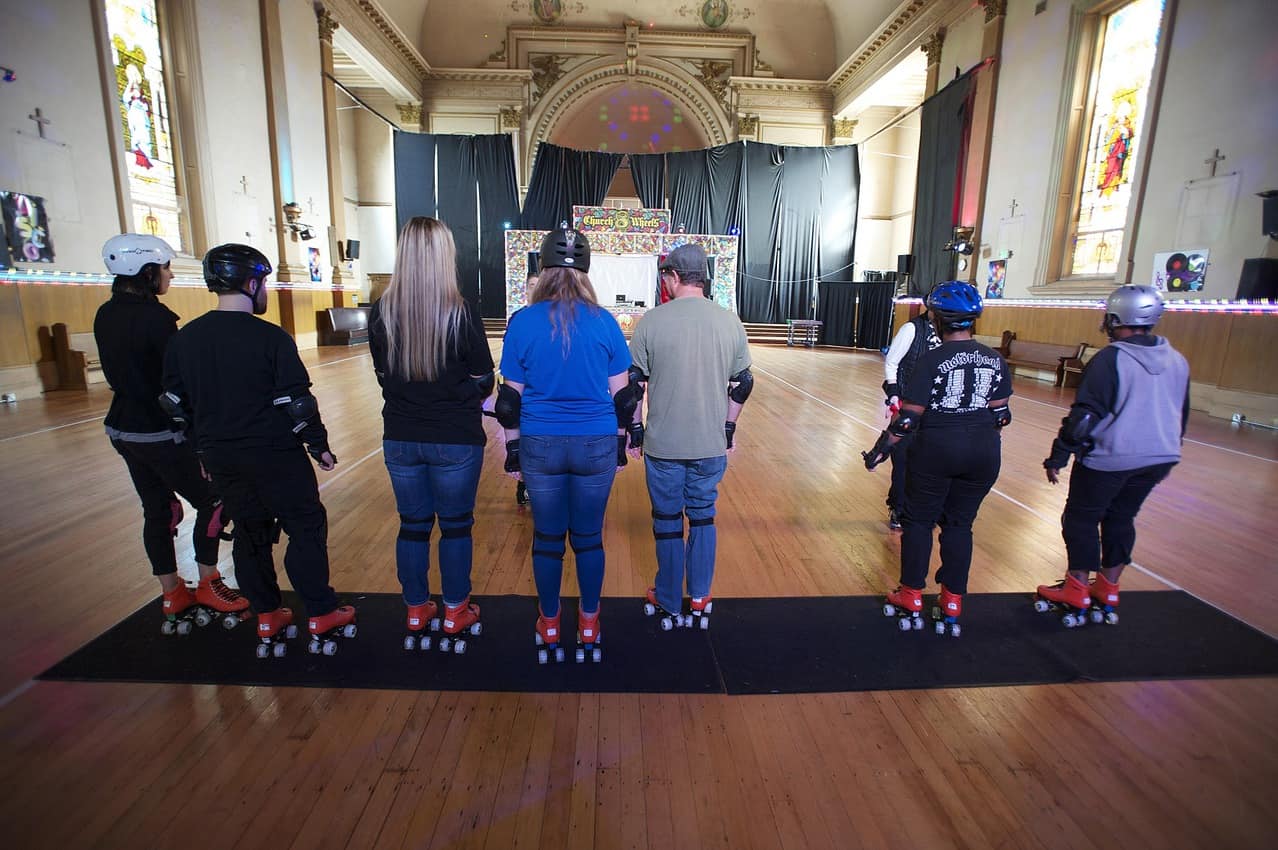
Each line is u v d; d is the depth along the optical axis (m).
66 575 2.87
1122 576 3.05
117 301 2.10
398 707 1.99
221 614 2.44
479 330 2.02
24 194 6.94
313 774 1.71
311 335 13.30
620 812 1.61
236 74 10.73
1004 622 2.58
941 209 13.48
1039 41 10.66
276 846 1.49
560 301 1.93
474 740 1.86
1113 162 9.47
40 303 7.20
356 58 15.23
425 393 2.01
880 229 19.14
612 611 2.62
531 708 2.01
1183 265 7.95
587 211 16.28
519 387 1.97
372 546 3.26
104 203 7.98
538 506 2.08
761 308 18.98
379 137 18.42
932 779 1.74
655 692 2.09
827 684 2.15
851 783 1.72
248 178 11.08
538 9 17.95
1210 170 7.63
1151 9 8.82
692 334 2.17
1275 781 1.75
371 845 1.50
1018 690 2.14
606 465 2.05
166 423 2.17
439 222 1.96
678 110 21.16
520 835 1.53
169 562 2.34
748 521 3.76
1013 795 1.69
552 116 18.64
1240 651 2.39
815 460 5.19
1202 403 7.64
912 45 14.57
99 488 4.07
